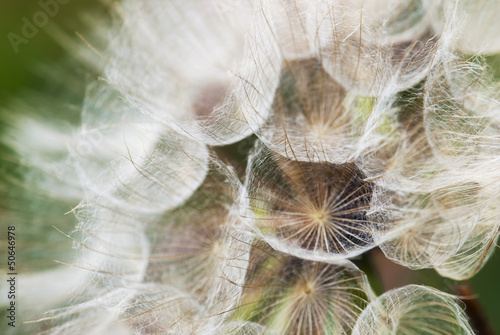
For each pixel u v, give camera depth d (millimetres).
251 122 190
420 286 194
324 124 189
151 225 193
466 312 198
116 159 197
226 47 198
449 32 195
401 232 187
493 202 189
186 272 190
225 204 191
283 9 194
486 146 191
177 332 190
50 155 208
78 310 199
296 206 187
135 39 203
